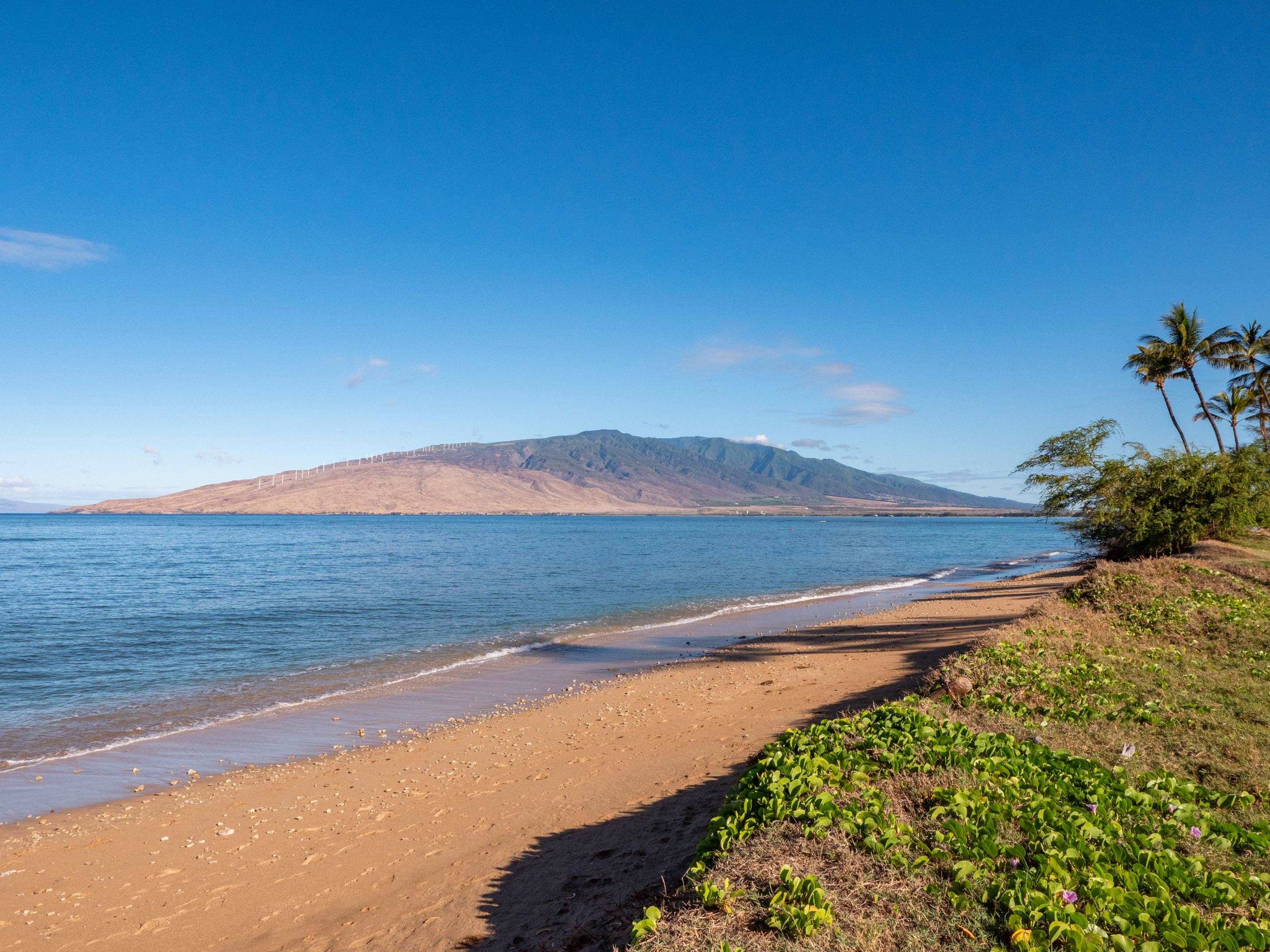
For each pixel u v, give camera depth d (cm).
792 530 19038
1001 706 973
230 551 8512
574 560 6881
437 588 4328
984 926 439
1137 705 962
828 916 433
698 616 3141
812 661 1922
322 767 1211
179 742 1367
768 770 705
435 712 1577
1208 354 4669
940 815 586
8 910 759
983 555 8431
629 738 1256
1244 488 2861
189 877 823
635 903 576
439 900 702
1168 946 414
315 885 787
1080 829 543
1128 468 3022
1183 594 1919
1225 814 623
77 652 2322
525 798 992
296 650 2361
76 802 1065
